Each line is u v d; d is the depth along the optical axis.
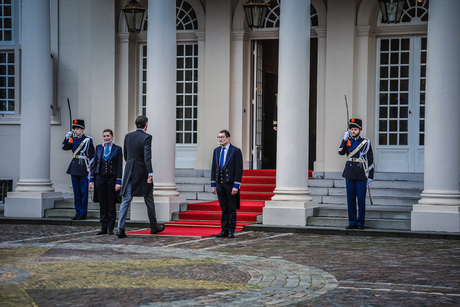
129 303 7.08
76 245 11.65
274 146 20.61
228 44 18.47
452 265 9.52
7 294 7.52
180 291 7.71
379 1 15.22
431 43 13.37
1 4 20.03
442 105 13.24
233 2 18.61
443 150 13.23
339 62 17.44
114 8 19.05
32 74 16.31
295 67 14.23
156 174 15.23
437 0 13.29
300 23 14.27
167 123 15.19
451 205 13.09
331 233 13.39
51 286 7.97
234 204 12.82
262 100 19.31
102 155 13.25
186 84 19.22
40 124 16.39
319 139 17.80
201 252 10.81
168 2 15.23
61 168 19.36
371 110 17.55
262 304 7.08
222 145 12.98
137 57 19.44
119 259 10.04
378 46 17.64
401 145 17.52
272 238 12.73
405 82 17.52
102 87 19.14
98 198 13.32
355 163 13.45
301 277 8.59
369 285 8.09
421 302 7.19
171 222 14.71
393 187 16.42
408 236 12.91
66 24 19.38
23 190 16.22
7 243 11.94
